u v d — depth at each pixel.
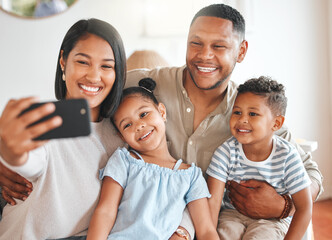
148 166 0.97
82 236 0.90
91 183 0.90
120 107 1.00
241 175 1.06
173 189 0.95
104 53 0.89
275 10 2.34
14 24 2.28
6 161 0.67
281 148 1.04
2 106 2.31
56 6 2.31
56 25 2.33
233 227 1.01
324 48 2.42
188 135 1.13
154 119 1.00
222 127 1.12
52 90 2.37
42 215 0.83
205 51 1.03
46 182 0.83
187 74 1.14
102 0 2.36
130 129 0.99
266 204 1.01
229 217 1.07
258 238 0.95
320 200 2.45
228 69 1.06
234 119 1.02
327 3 2.38
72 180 0.87
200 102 1.12
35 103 0.58
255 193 1.01
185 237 0.90
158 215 0.91
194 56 1.05
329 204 2.38
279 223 1.03
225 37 1.02
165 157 1.04
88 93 0.90
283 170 1.02
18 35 2.29
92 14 2.36
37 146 0.59
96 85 0.90
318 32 2.40
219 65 1.04
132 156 1.00
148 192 0.92
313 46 2.40
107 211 0.89
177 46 2.42
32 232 0.83
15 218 0.90
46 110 0.55
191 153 1.11
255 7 2.29
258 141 1.01
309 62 2.41
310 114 2.44
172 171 0.98
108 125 1.02
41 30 2.32
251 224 1.02
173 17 2.28
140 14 2.40
